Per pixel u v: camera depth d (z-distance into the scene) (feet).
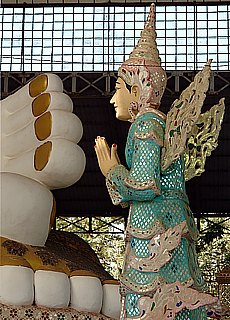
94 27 64.18
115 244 83.20
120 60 63.77
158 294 22.03
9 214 32.78
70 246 40.45
